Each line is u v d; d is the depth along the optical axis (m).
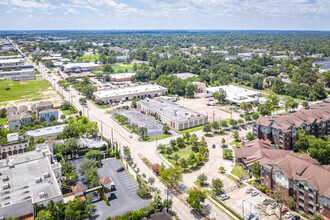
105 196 115.75
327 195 97.50
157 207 109.19
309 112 181.88
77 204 104.19
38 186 109.31
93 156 149.75
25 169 122.81
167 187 124.88
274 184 117.62
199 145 167.50
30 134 178.12
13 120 196.00
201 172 139.62
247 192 120.31
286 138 160.38
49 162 129.88
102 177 133.50
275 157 135.12
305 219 102.19
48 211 96.69
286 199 111.69
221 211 108.75
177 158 148.88
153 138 184.50
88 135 189.75
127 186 127.62
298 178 107.31
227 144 173.38
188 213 107.56
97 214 107.31
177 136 188.38
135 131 190.50
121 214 107.06
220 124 199.00
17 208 98.38
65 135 176.12
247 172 136.75
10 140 169.75
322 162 137.38
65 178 132.38
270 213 105.56
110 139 182.88
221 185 119.94
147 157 156.62
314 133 175.88
